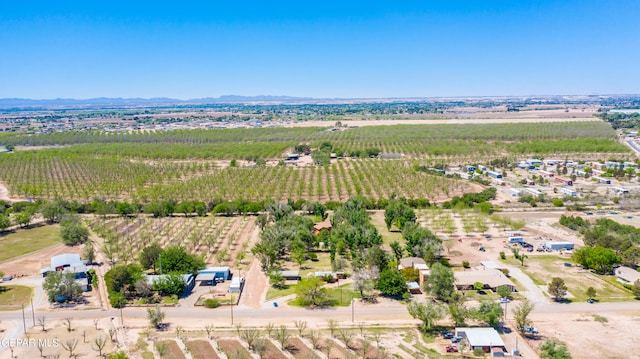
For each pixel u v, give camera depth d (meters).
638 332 135.62
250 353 124.75
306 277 179.88
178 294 163.88
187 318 146.62
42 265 194.00
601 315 146.38
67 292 157.75
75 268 179.12
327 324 142.50
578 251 189.38
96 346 128.00
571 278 175.50
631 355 123.56
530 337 133.75
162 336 134.75
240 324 142.50
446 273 158.50
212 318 146.75
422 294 165.00
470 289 166.12
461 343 129.88
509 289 159.62
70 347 123.62
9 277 179.12
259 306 155.50
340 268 181.00
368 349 126.88
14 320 144.38
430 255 187.50
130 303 157.12
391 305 155.62
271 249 188.50
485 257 199.88
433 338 134.00
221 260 195.12
